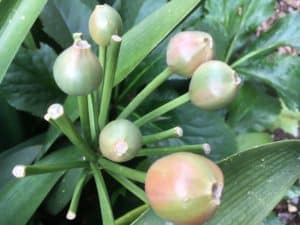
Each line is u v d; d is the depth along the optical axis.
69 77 0.15
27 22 0.18
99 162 0.17
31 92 0.22
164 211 0.13
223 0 0.26
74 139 0.16
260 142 0.25
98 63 0.15
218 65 0.16
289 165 0.17
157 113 0.17
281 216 0.35
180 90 0.26
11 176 0.22
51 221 0.24
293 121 0.35
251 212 0.17
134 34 0.20
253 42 0.26
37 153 0.22
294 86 0.25
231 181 0.17
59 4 0.23
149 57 0.23
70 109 0.20
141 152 0.17
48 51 0.22
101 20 0.17
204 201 0.12
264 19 0.26
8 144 0.24
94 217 0.25
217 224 0.17
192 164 0.13
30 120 0.25
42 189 0.19
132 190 0.17
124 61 0.20
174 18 0.20
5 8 0.19
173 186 0.13
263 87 0.27
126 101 0.24
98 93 0.18
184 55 0.16
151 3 0.23
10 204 0.19
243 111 0.27
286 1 0.42
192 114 0.23
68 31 0.23
